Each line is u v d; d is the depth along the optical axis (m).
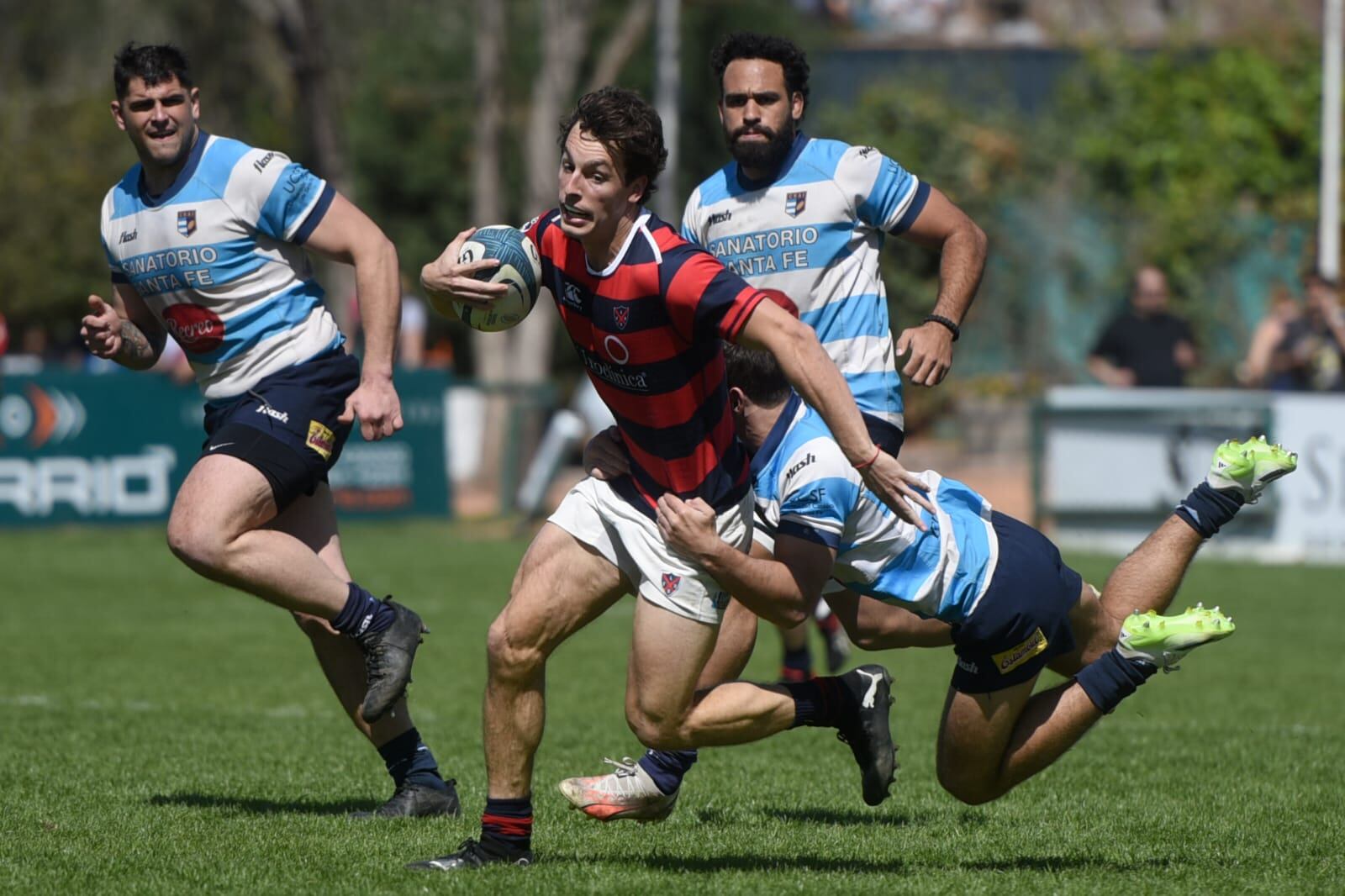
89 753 25.89
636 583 17.64
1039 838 20.25
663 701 17.50
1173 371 63.97
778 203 21.19
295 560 19.91
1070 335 97.44
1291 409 59.53
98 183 113.12
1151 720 30.84
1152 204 101.38
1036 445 62.28
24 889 16.95
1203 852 19.41
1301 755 26.88
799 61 21.08
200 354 20.78
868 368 21.20
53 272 110.62
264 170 20.27
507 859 18.09
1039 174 106.31
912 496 16.03
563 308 17.16
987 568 18.17
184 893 16.78
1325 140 83.12
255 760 25.52
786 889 16.98
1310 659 39.22
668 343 16.52
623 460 17.72
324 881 17.28
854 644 21.39
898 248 98.00
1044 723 18.27
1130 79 110.00
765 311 16.00
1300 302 93.50
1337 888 17.55
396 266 20.55
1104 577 50.84
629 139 16.09
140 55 20.11
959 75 114.75
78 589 50.34
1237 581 53.78
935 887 17.20
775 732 18.56
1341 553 59.69
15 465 62.81
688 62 107.38
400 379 67.94
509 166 112.25
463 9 113.25
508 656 17.61
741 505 17.42
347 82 116.44
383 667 20.05
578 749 27.02
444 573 54.28
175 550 19.84
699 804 22.69
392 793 22.89
